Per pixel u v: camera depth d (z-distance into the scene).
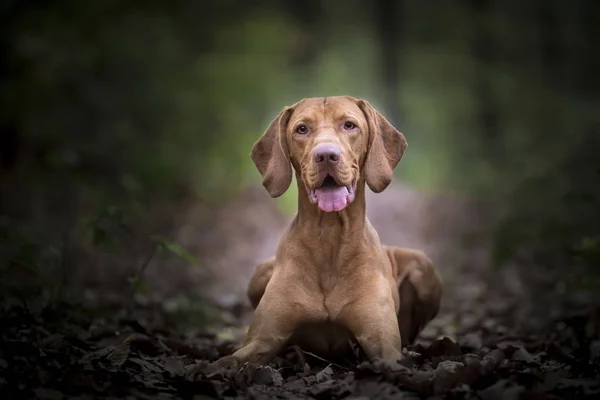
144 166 18.98
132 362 5.24
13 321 6.05
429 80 34.34
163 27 23.31
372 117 5.70
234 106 25.44
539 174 15.62
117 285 9.69
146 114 21.14
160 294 9.43
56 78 18.75
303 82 37.31
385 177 5.64
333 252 5.57
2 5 19.03
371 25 39.81
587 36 32.78
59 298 6.66
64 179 15.88
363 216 5.69
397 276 6.31
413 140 32.81
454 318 8.51
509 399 4.29
